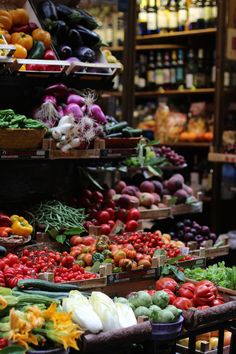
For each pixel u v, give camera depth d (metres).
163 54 7.84
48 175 5.83
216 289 5.05
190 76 7.71
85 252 5.22
